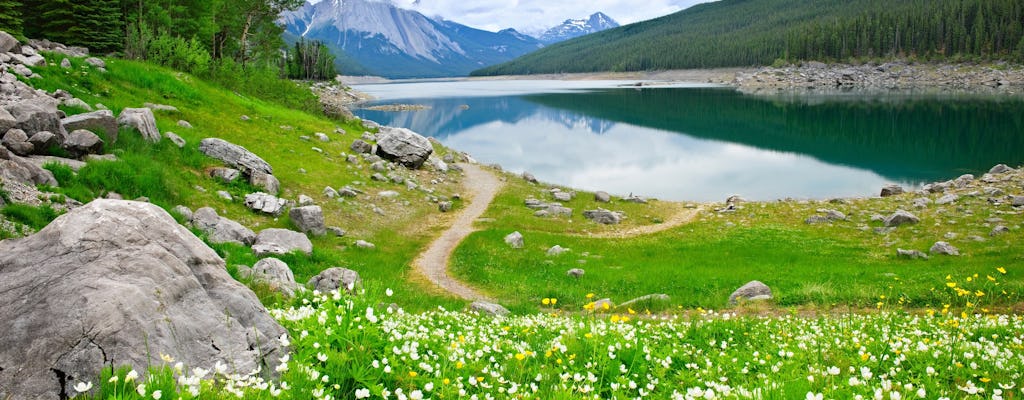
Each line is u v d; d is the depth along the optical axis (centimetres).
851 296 1969
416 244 3183
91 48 5450
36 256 615
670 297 2109
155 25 6156
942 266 2489
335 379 557
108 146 2794
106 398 470
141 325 548
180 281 635
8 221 1623
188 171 3128
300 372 535
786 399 562
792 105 13350
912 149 7200
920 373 745
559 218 3991
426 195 4262
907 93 16012
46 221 1733
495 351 828
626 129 9900
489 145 8275
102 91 3841
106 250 630
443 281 2516
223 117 4628
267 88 7088
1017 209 3628
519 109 14050
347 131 6138
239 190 3198
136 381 500
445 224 3666
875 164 6362
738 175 6016
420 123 11162
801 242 3275
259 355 603
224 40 7956
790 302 1964
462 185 4838
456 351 702
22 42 4322
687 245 3306
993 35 18700
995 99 12975
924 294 1948
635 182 5766
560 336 888
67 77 3747
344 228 3222
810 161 6675
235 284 712
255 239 2500
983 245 2917
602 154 7450
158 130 3347
